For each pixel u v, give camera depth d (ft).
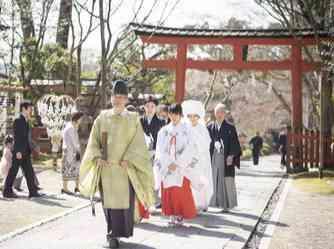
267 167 73.05
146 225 27.55
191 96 139.95
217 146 32.30
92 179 22.52
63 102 59.47
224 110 32.42
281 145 70.08
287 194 42.14
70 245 22.61
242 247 23.47
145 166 22.45
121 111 22.66
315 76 82.38
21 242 23.08
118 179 22.16
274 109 152.46
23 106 35.29
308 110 102.89
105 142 22.38
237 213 32.22
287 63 60.08
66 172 37.42
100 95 69.00
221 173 32.30
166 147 27.71
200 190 28.68
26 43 77.36
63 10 76.69
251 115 148.05
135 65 83.05
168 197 27.37
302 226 29.07
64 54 83.92
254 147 77.30
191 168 27.68
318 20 59.11
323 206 36.24
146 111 32.01
